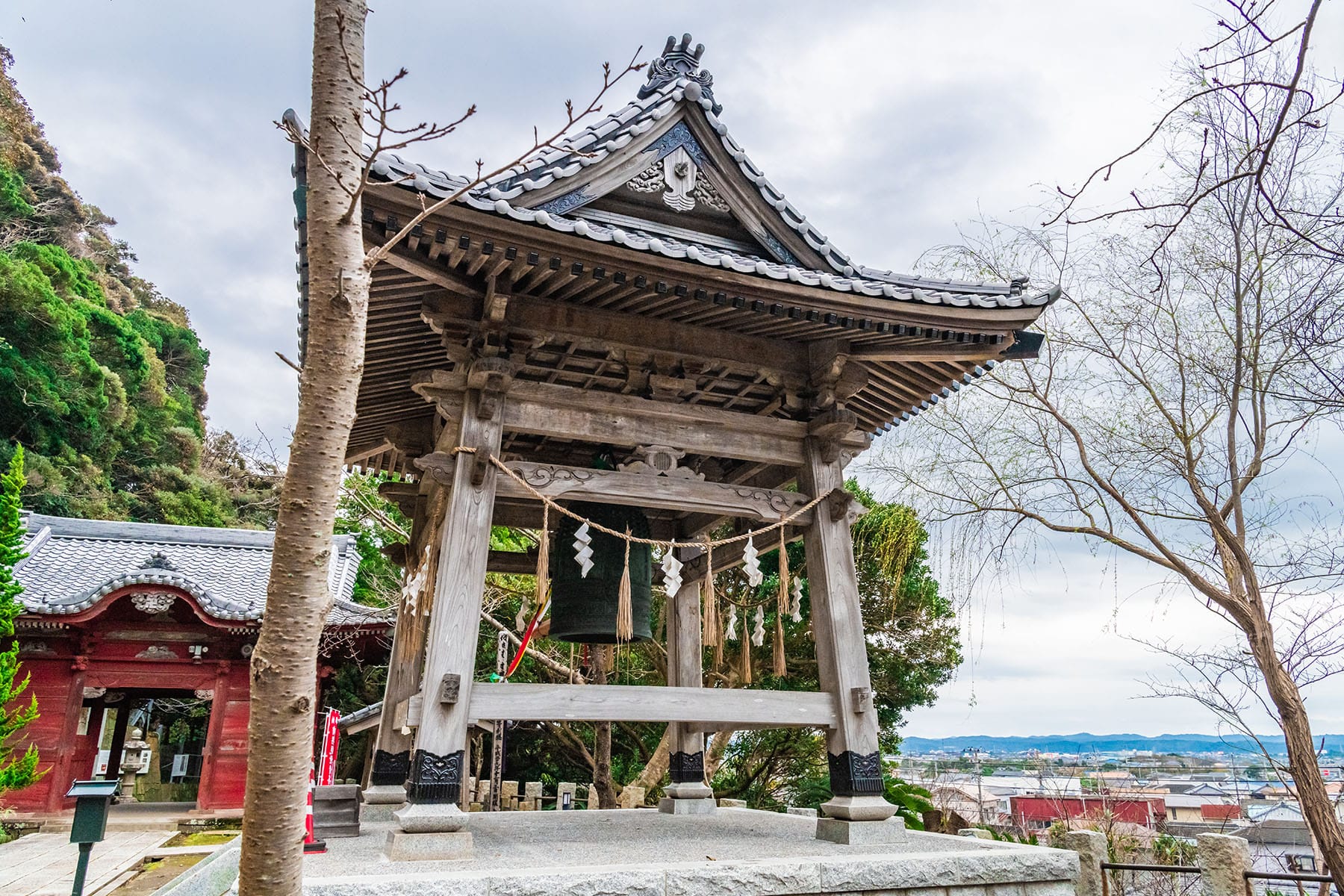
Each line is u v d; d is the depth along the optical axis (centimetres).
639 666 1825
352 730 1426
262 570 1966
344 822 692
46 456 2983
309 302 240
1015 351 750
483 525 624
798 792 1719
